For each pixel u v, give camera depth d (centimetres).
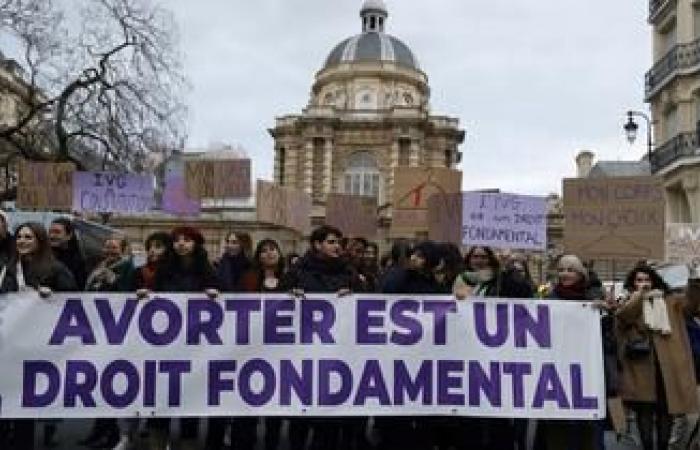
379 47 7400
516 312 795
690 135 2897
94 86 2798
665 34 3200
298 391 776
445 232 1219
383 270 1067
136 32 2847
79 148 2908
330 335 783
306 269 809
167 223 5831
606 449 953
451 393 785
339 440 851
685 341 841
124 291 841
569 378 790
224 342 775
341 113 6869
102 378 762
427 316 790
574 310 798
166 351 769
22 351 755
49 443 905
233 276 912
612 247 1126
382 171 6775
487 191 1189
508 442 844
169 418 798
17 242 778
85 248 1580
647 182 1115
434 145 6844
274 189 1392
